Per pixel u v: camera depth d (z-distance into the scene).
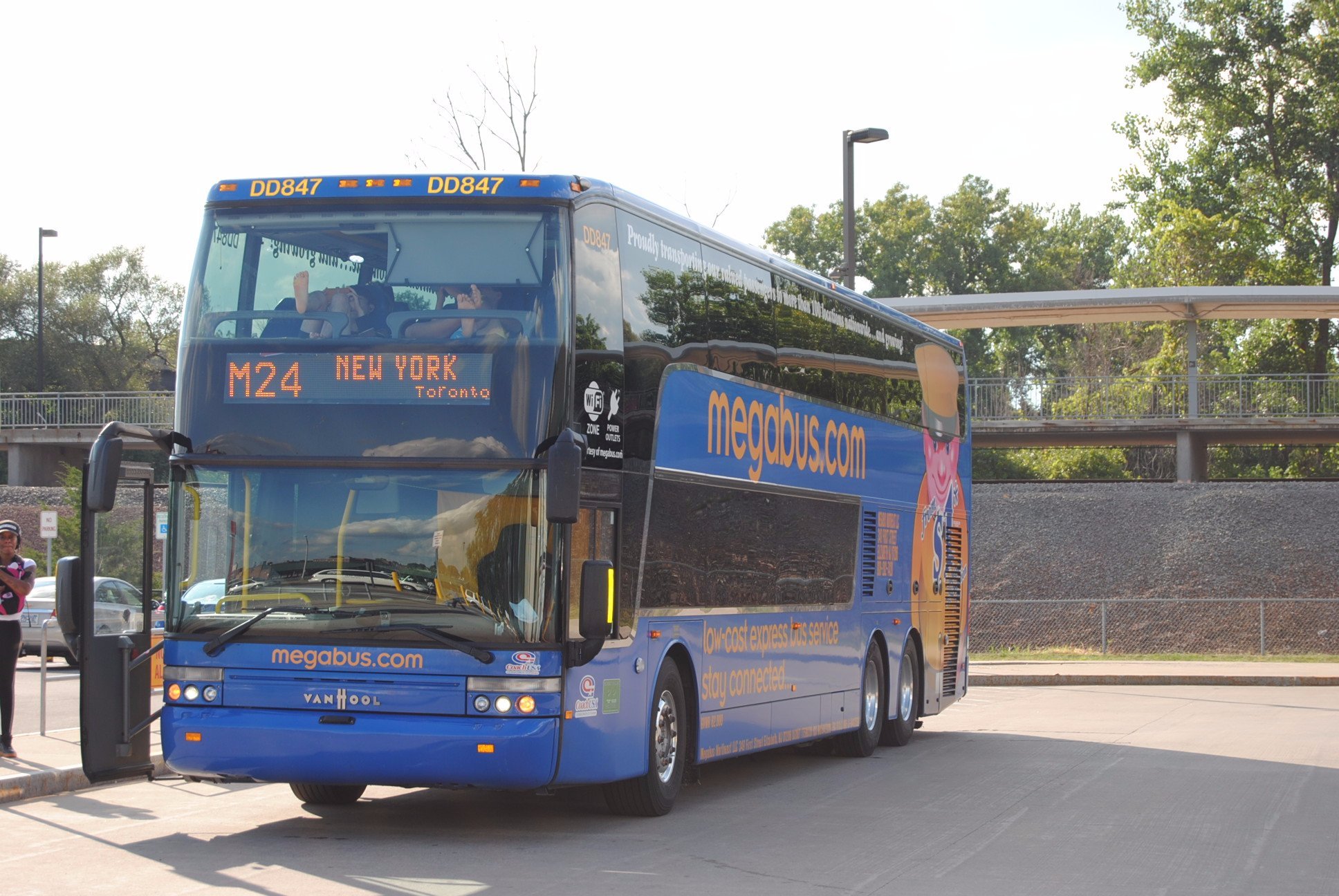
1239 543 36.59
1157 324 74.69
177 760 9.60
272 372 9.75
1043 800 12.52
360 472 9.62
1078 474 63.09
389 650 9.40
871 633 16.33
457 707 9.30
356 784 9.56
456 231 9.84
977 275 86.19
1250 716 21.03
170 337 86.06
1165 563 36.25
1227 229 60.59
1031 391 44.34
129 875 8.59
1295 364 61.47
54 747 14.16
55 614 10.16
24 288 79.50
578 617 9.70
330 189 10.00
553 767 9.38
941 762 15.70
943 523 19.34
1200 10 62.69
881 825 11.02
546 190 9.88
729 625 12.46
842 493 15.48
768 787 13.59
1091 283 94.44
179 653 9.69
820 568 14.76
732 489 12.55
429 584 9.45
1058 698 24.52
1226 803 12.28
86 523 10.09
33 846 9.66
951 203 85.12
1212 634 33.69
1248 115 62.34
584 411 9.88
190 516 9.80
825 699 14.88
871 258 85.75
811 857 9.54
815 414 14.70
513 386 9.55
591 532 9.99
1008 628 34.62
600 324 10.20
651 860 9.34
